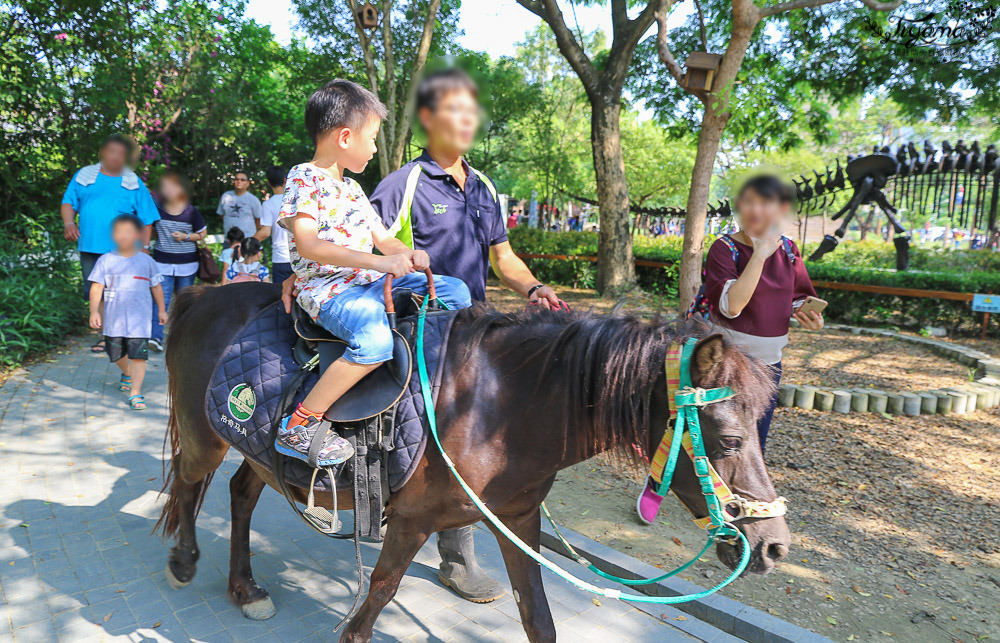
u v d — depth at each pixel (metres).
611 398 1.96
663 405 1.93
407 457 2.12
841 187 13.09
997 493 4.71
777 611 3.21
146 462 4.55
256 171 19.81
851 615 3.21
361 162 2.26
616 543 3.81
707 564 3.61
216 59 14.33
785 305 3.11
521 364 2.14
